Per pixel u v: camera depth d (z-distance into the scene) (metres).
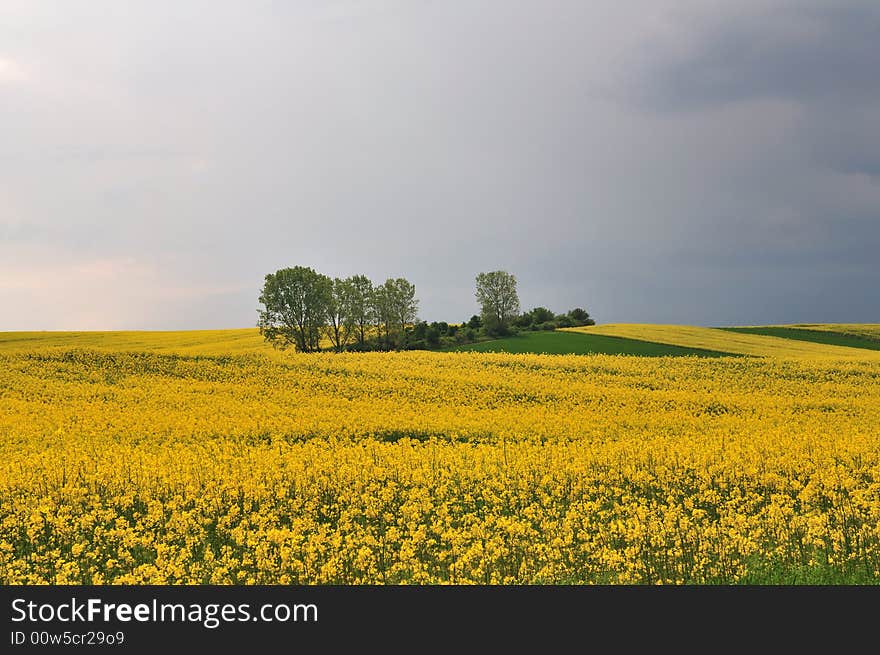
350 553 14.85
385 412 36.19
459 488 21.17
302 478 21.08
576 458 23.62
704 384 47.84
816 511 17.58
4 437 29.91
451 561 14.84
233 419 33.41
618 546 15.63
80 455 25.05
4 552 15.61
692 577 13.88
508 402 40.25
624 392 42.97
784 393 45.06
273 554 15.08
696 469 22.75
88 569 14.94
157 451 27.36
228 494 19.58
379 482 21.80
